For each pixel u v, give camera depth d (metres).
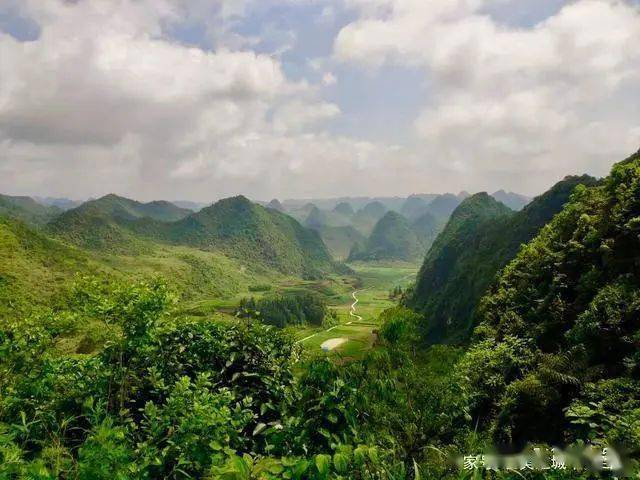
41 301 80.50
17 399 4.54
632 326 15.91
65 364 5.12
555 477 3.82
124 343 5.21
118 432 3.36
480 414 17.61
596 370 14.27
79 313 5.15
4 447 3.19
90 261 160.75
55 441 4.07
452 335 73.44
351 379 5.00
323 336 131.62
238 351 6.07
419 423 4.55
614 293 17.80
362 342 110.94
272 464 2.91
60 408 4.86
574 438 11.27
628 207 25.84
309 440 4.22
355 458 2.89
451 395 5.04
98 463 3.10
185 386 4.42
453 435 4.61
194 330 6.37
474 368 19.38
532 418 14.06
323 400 4.34
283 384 5.56
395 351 5.81
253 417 5.07
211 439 4.00
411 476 3.84
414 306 142.25
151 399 5.46
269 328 6.46
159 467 3.82
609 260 23.80
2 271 97.88
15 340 4.89
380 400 4.78
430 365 7.08
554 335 23.56
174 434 4.07
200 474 3.87
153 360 5.79
